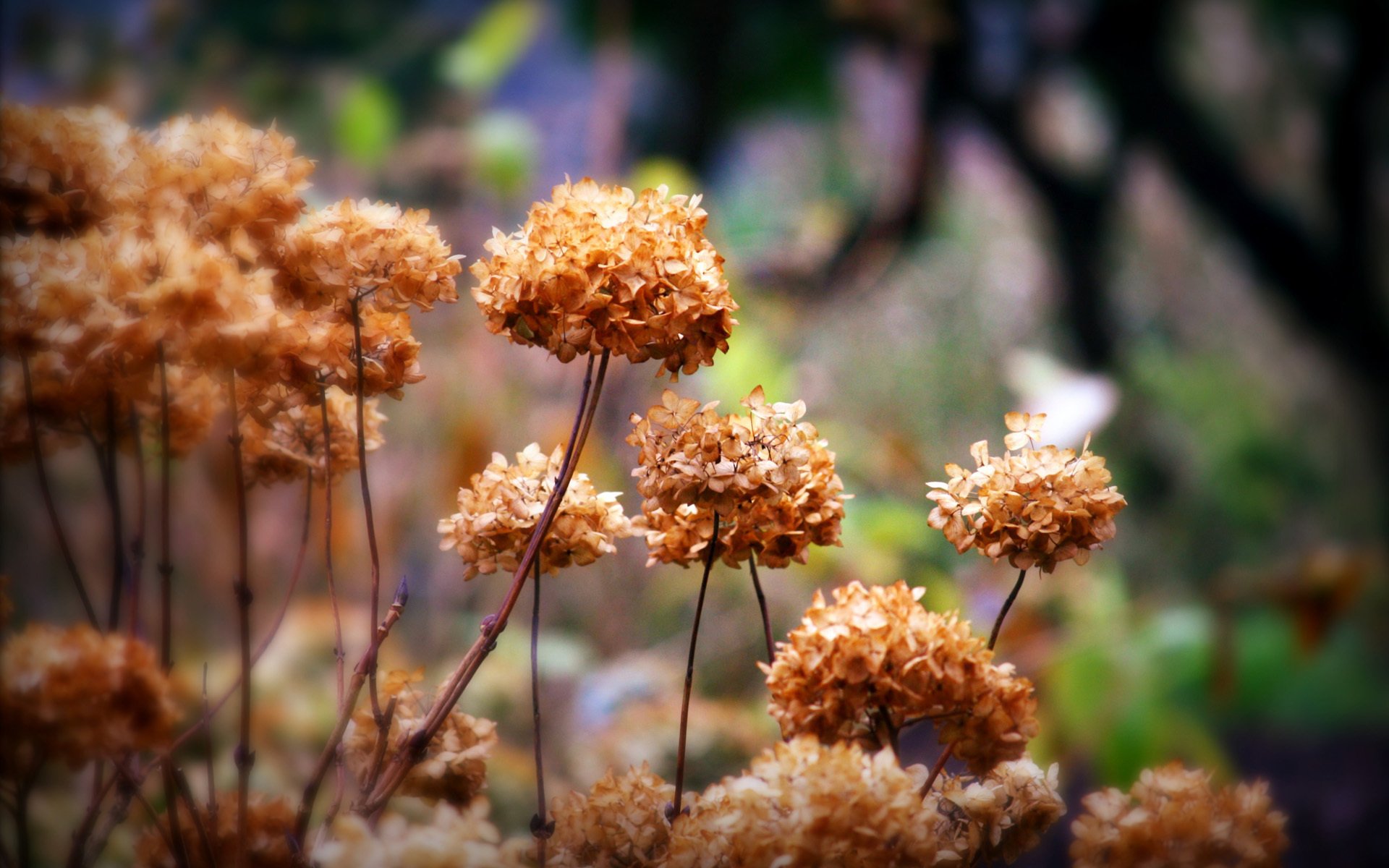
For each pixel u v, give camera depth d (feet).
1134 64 31.04
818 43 30.40
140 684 6.59
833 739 6.99
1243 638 17.56
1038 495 7.03
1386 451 35.68
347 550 16.19
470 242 22.41
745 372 17.11
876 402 26.73
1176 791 6.97
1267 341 45.91
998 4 31.40
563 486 7.02
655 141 29.58
